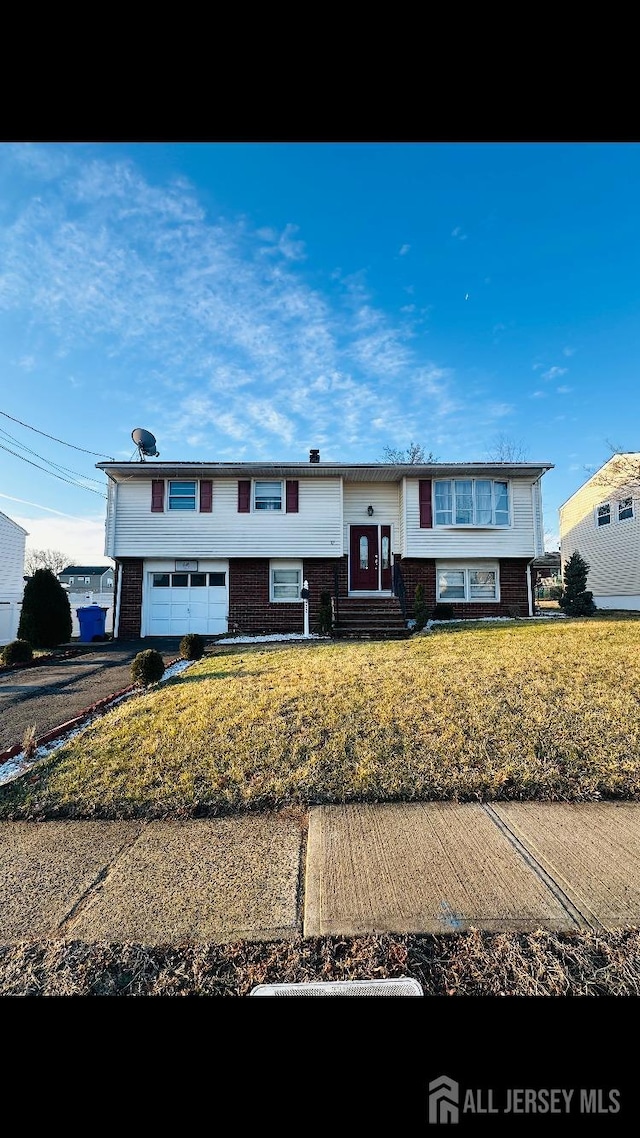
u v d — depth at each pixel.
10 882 3.22
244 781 4.56
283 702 6.36
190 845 3.64
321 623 14.00
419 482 16.59
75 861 3.46
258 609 16.52
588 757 4.77
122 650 13.43
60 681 9.38
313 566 16.70
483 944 2.56
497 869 3.21
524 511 16.64
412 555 16.33
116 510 16.39
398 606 14.39
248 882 3.15
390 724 5.53
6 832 3.91
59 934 2.71
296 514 16.45
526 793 4.29
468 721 5.54
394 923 2.72
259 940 2.63
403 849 3.48
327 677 7.48
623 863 3.25
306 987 2.34
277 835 3.75
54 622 14.16
